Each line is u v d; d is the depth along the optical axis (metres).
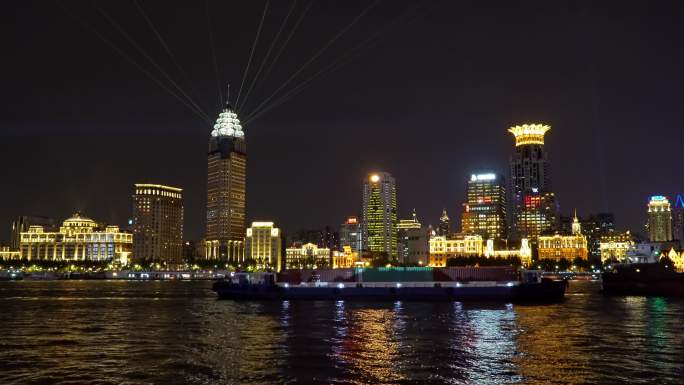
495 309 154.62
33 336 103.94
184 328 114.81
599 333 103.06
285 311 152.75
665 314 137.62
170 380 67.06
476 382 65.19
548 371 70.50
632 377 67.25
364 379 66.94
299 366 74.38
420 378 67.31
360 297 188.50
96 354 83.94
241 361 78.00
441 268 193.62
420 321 124.44
